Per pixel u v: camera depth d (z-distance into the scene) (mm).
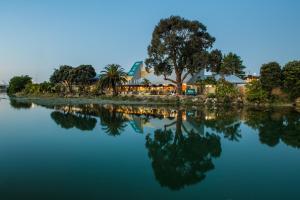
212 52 66375
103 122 31062
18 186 11586
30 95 107000
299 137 22859
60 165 14508
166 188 11602
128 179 12555
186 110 46156
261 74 59562
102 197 10656
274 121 32125
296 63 58062
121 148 18484
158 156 16531
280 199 10617
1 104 60438
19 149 17938
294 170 14117
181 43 66625
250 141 21219
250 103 58562
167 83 80438
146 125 28938
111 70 79312
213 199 10586
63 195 10750
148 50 68312
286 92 58969
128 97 69312
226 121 32156
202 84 72312
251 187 11734
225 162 15602
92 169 13898
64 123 30062
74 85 104312
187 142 20844
